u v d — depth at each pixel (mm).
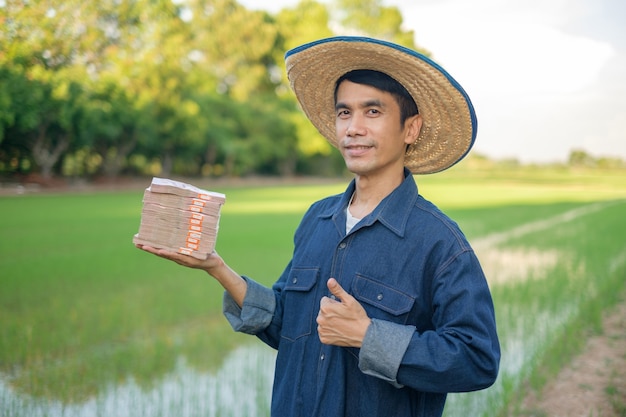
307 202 29359
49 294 8062
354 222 1856
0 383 5098
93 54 37000
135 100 39250
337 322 1612
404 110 1823
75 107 33656
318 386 1743
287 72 2043
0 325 6508
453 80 1743
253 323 1944
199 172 51531
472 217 21797
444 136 1933
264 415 4656
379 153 1792
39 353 5770
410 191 1826
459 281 1672
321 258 1861
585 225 19797
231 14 65938
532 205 29953
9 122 30391
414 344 1585
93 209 22828
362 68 1830
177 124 43781
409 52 1701
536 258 12633
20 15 32062
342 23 64812
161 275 9617
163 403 4836
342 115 1847
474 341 1597
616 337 6812
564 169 109250
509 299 8508
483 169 107125
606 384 5375
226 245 13281
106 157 40062
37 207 23016
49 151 35062
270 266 10742
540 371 5688
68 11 34500
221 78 65062
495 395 4930
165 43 42594
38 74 32156
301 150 58781
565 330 6840
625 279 10289
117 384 5176
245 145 52594
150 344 6195
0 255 11203
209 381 5371
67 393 4938
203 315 7406
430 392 1688
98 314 7129
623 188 61406
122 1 37750
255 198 32562
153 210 1748
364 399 1714
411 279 1728
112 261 10773
